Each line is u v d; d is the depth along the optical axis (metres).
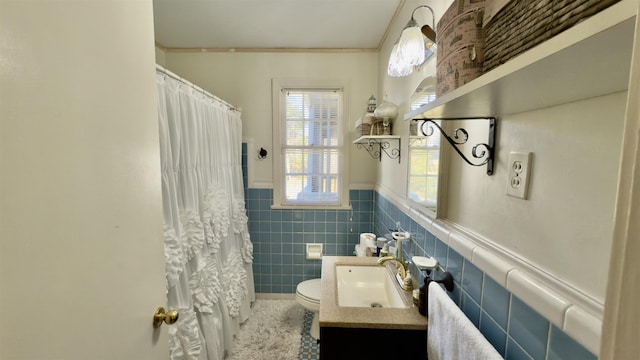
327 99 2.55
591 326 0.45
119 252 0.62
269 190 2.61
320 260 2.65
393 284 1.37
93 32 0.54
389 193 1.97
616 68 0.37
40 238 0.43
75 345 0.50
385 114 1.77
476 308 0.81
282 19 1.96
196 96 1.62
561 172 0.55
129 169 0.66
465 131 0.86
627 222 0.25
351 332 1.03
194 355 1.41
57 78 0.46
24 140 0.40
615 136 0.44
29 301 0.41
